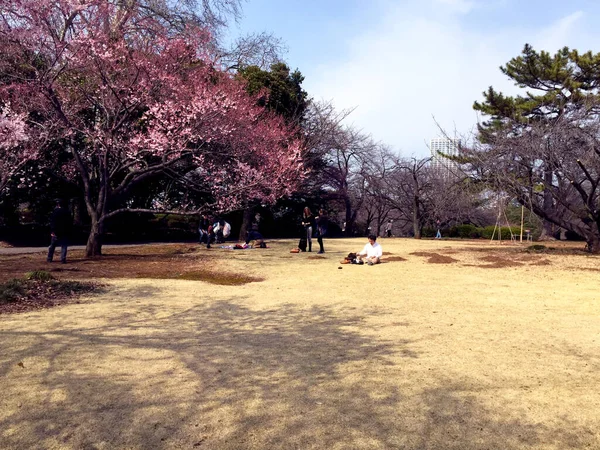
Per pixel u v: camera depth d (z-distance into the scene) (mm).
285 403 3756
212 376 4379
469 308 7746
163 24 17969
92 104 16703
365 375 4434
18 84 14500
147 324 6426
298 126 27531
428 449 3039
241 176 17359
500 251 20969
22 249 18953
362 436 3207
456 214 40688
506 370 4598
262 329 6266
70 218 13609
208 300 8312
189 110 15266
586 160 17844
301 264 14461
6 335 5660
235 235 33625
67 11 13844
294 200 36625
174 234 29625
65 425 3336
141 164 17625
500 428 3340
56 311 7074
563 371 4578
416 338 5816
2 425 3330
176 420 3436
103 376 4336
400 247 24047
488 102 31219
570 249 21797
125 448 3027
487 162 19922
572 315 7219
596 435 3242
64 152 19531
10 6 13008
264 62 25859
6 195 20500
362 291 9406
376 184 43188
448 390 4059
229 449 3023
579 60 29359
